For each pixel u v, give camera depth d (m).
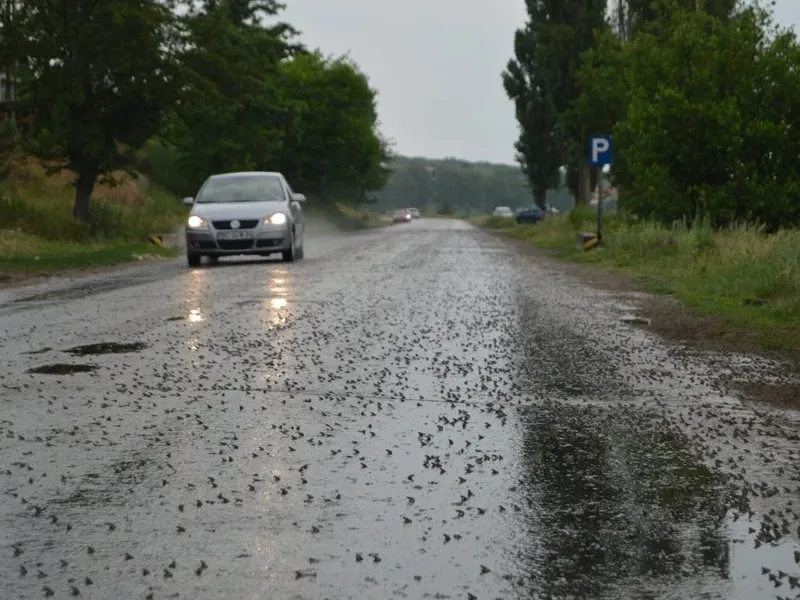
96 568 4.09
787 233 20.69
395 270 21.91
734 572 4.10
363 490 5.27
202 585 3.91
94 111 33.16
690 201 25.77
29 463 5.77
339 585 3.92
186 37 33.38
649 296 16.19
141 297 15.48
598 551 4.35
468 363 9.45
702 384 8.48
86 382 8.31
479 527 4.67
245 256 27.09
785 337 11.20
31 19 31.88
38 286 17.61
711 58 25.77
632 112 26.91
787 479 5.56
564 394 8.00
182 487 5.30
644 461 5.95
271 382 8.38
